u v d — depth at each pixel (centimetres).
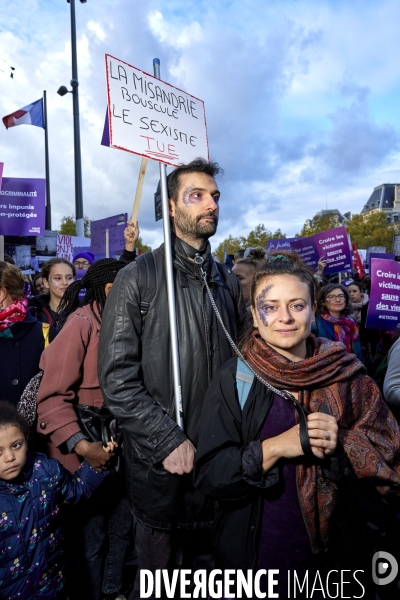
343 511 141
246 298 276
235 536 144
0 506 164
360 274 1047
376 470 133
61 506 185
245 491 137
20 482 173
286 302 143
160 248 186
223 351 179
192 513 174
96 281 216
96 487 196
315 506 138
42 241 629
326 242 728
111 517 223
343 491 141
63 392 199
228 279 206
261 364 145
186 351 172
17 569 164
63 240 725
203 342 174
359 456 134
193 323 175
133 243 331
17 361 220
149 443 158
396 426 148
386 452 141
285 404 144
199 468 146
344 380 145
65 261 366
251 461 132
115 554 224
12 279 216
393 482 132
